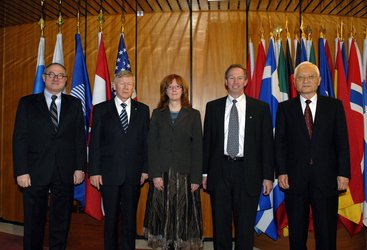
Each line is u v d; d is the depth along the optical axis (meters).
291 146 2.45
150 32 3.65
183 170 2.63
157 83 3.63
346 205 2.85
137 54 3.66
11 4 3.78
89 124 3.12
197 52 3.61
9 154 4.06
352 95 2.97
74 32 3.82
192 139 2.69
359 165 2.87
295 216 2.42
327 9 3.61
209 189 2.58
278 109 2.57
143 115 2.70
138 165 2.64
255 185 2.48
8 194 4.07
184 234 2.62
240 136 2.53
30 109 2.58
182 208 2.62
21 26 4.04
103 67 3.13
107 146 2.61
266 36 3.57
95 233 3.13
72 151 2.65
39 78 3.17
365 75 3.16
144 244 3.44
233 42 3.58
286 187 2.45
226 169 2.51
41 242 2.63
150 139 2.63
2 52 4.13
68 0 3.71
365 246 3.28
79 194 3.11
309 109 2.45
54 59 3.24
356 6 3.38
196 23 3.61
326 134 2.39
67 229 2.66
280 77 3.10
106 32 3.71
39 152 2.55
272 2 3.56
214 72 3.59
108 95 3.14
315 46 3.58
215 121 2.59
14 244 3.36
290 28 3.57
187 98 2.75
